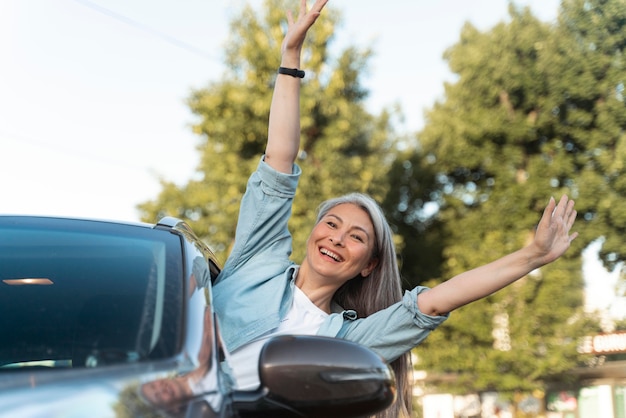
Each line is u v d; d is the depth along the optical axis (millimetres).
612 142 22422
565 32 22688
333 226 3873
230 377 2107
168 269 2410
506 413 22875
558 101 22562
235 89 24469
